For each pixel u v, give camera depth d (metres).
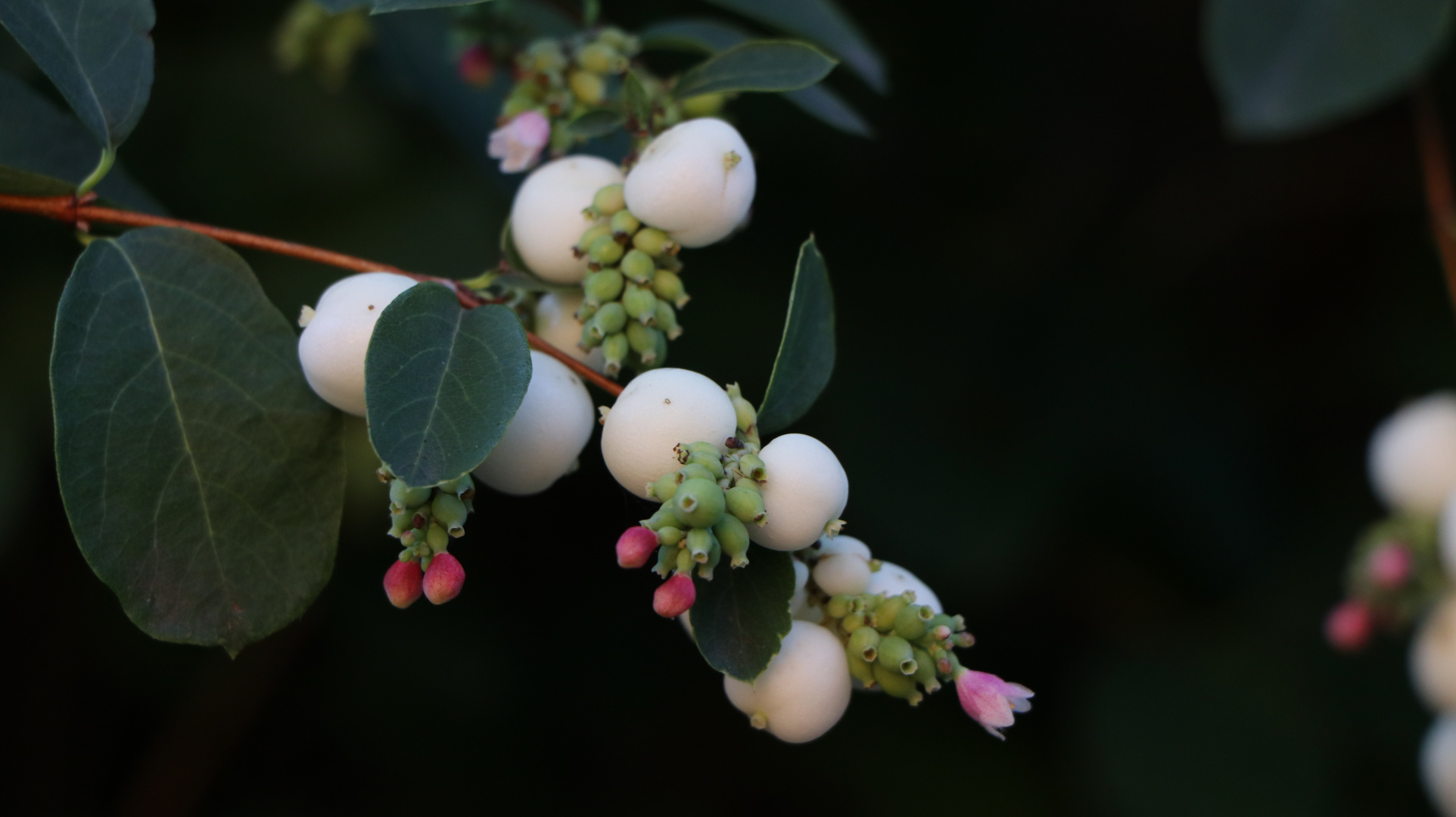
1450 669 2.47
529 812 3.84
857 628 1.17
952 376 3.86
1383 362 4.09
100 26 1.31
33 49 1.23
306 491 1.17
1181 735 3.90
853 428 3.70
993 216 4.12
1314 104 2.40
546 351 1.24
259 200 3.17
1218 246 4.28
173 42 3.25
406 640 3.69
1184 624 4.12
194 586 1.12
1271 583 4.07
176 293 1.19
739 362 3.42
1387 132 4.09
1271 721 3.88
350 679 3.75
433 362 1.04
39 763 3.68
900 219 3.98
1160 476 4.00
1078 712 4.03
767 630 1.11
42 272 2.90
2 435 2.73
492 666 3.72
